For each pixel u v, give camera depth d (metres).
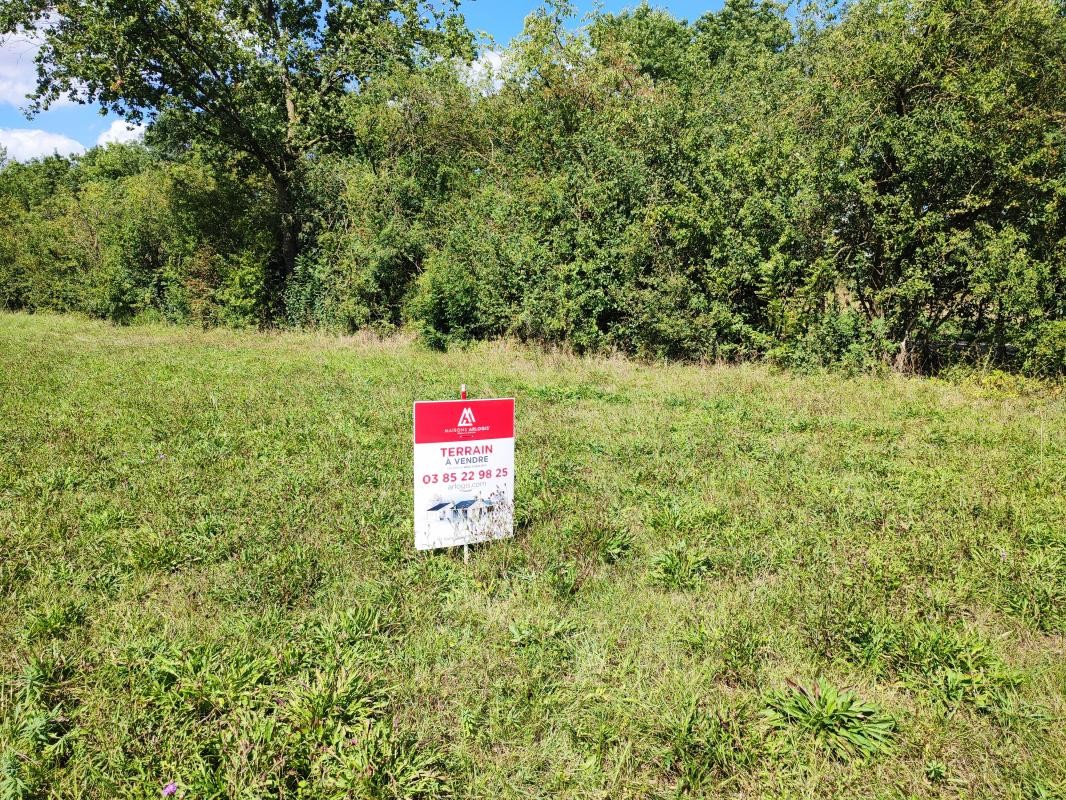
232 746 2.83
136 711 3.11
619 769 2.88
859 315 12.65
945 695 3.31
